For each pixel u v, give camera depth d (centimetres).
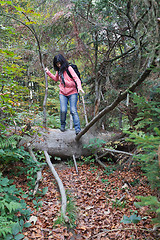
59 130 435
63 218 237
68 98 420
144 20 278
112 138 433
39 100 657
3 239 190
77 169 378
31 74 583
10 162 322
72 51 491
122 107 380
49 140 396
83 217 252
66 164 405
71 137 414
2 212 212
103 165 395
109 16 403
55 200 278
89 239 216
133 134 111
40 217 242
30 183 303
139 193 291
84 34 450
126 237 213
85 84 543
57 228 226
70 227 231
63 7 421
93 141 403
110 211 262
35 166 315
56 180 306
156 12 165
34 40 472
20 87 288
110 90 439
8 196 229
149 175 145
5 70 258
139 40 323
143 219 237
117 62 467
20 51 445
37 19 427
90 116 530
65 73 396
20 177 317
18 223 210
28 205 261
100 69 487
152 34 178
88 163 417
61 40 494
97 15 416
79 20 422
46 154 368
